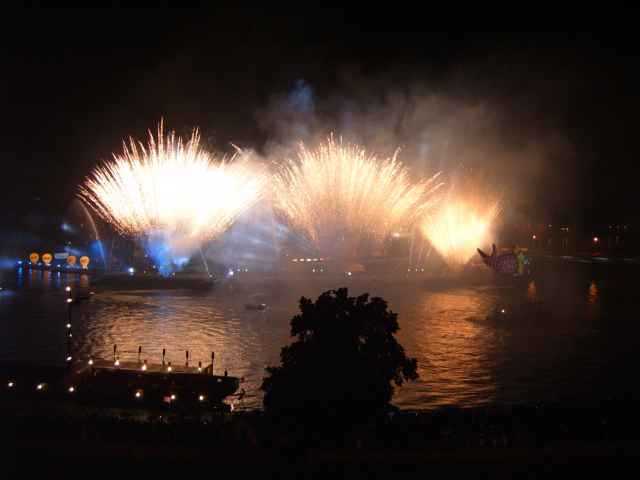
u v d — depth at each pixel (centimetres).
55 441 1911
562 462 1722
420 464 1717
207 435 1925
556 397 3100
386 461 1738
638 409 2086
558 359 3881
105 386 2777
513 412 2072
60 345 4194
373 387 1825
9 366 2991
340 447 1816
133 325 4878
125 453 1820
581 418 2009
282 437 1850
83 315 5300
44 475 1688
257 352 4009
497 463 1720
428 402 3034
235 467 1731
